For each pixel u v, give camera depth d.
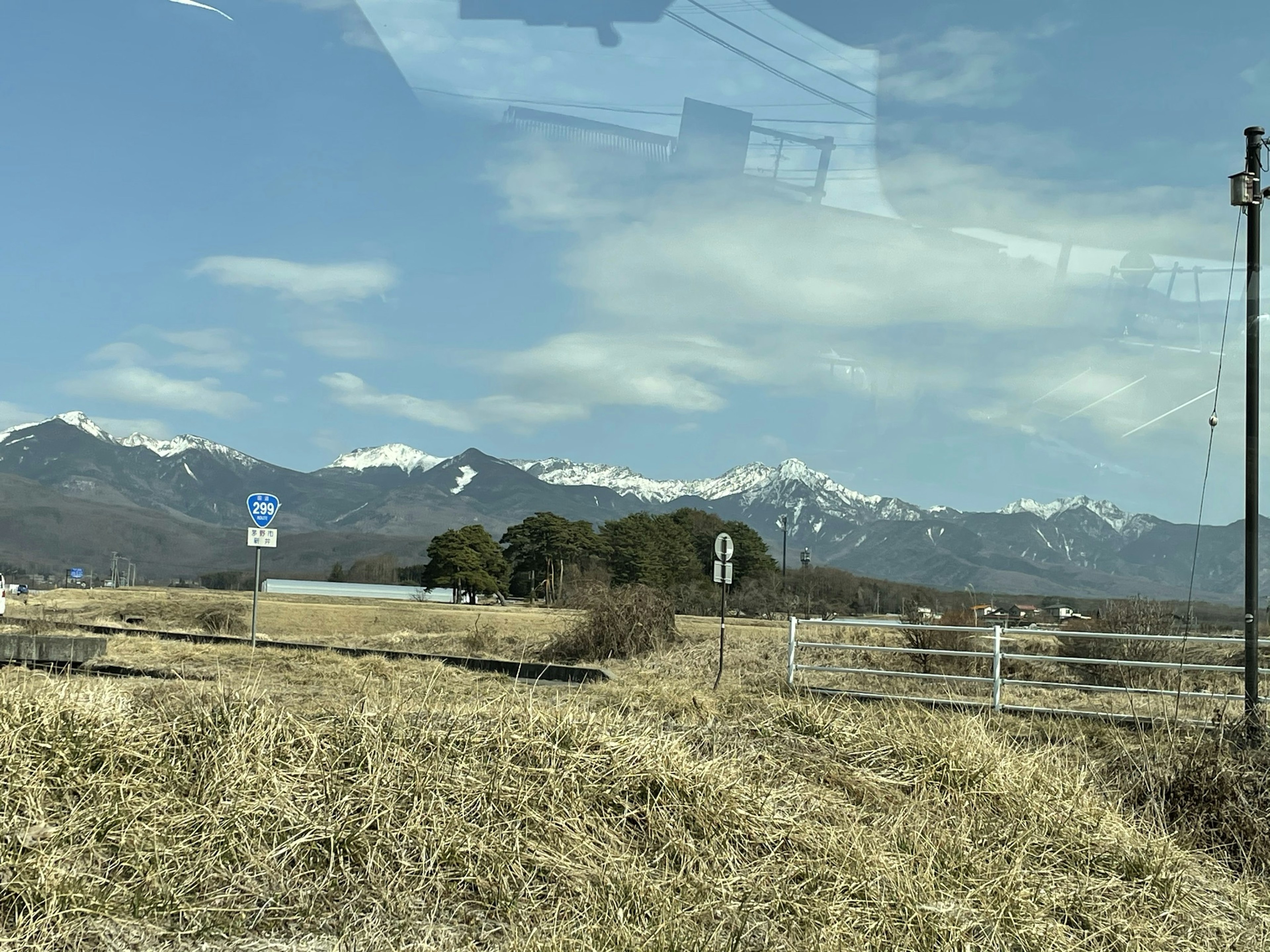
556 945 5.04
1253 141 10.52
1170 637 12.65
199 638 23.80
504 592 108.56
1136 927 6.16
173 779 6.50
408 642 29.27
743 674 18.75
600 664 23.00
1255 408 10.65
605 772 7.07
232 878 5.59
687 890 5.88
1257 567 10.55
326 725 7.49
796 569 90.25
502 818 6.42
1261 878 7.65
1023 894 6.21
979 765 8.44
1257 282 10.57
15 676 9.24
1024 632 13.45
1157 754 9.41
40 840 5.50
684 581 96.00
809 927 5.59
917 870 6.32
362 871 5.86
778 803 7.20
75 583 181.25
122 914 5.09
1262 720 10.38
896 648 14.62
